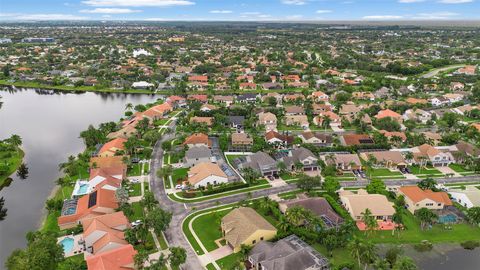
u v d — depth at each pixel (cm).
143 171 15338
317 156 16725
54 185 14638
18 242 11062
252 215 11262
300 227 11069
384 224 11638
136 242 10494
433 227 11531
